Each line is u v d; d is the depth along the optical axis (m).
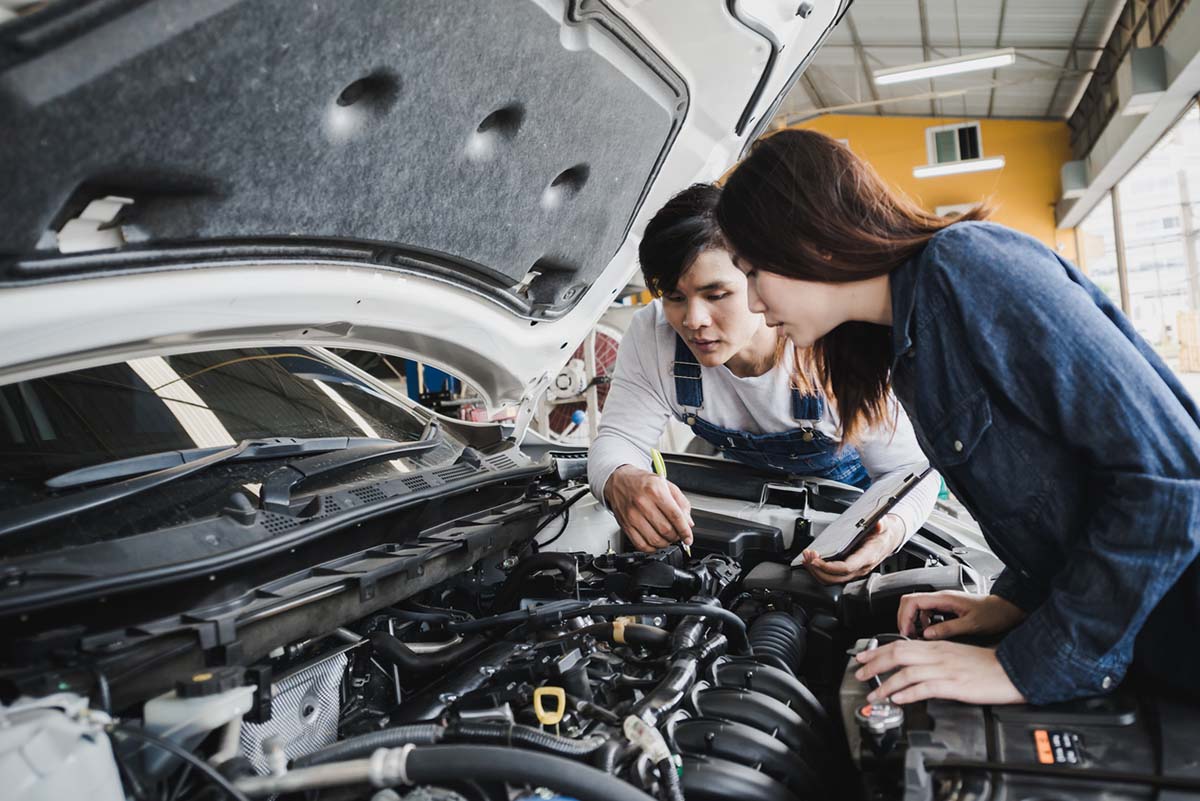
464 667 1.15
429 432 1.62
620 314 6.04
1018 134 15.27
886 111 15.79
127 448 1.10
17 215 0.78
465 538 1.31
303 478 1.17
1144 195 13.37
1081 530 1.01
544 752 0.90
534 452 2.21
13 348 0.89
